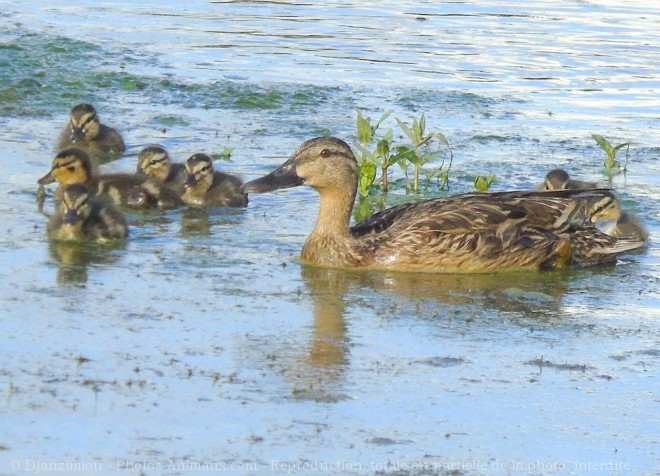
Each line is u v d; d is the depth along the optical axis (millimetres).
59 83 23547
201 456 9812
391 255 15000
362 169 18266
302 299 13711
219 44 27891
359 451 10047
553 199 15711
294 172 15047
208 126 21594
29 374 11148
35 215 16562
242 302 13477
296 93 23766
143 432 10180
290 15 32031
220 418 10500
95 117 19797
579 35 30766
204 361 11672
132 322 12609
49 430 10133
